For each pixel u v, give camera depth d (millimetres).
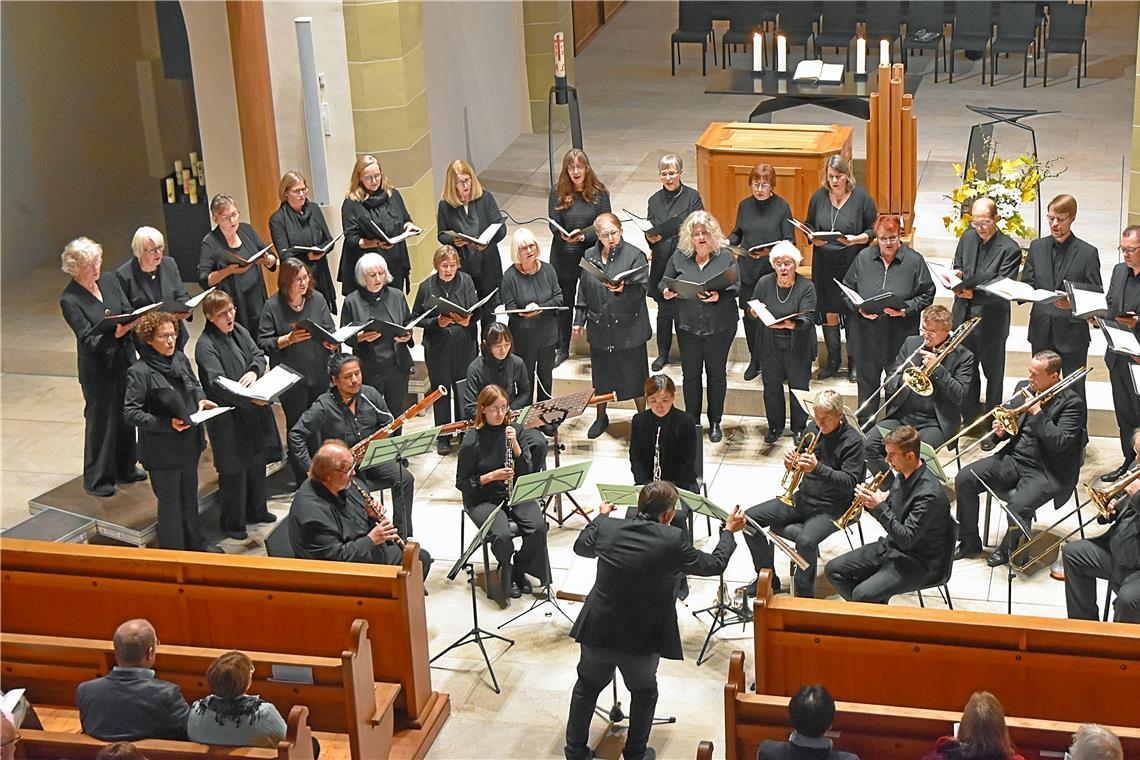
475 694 7359
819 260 9773
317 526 7297
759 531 7652
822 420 7590
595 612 6406
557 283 9594
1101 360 9719
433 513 9102
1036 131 13641
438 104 12820
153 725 6074
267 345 8938
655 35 18328
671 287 9211
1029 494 7898
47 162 12797
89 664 6961
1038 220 10484
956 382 8336
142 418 8047
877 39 15680
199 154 12820
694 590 8148
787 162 10727
